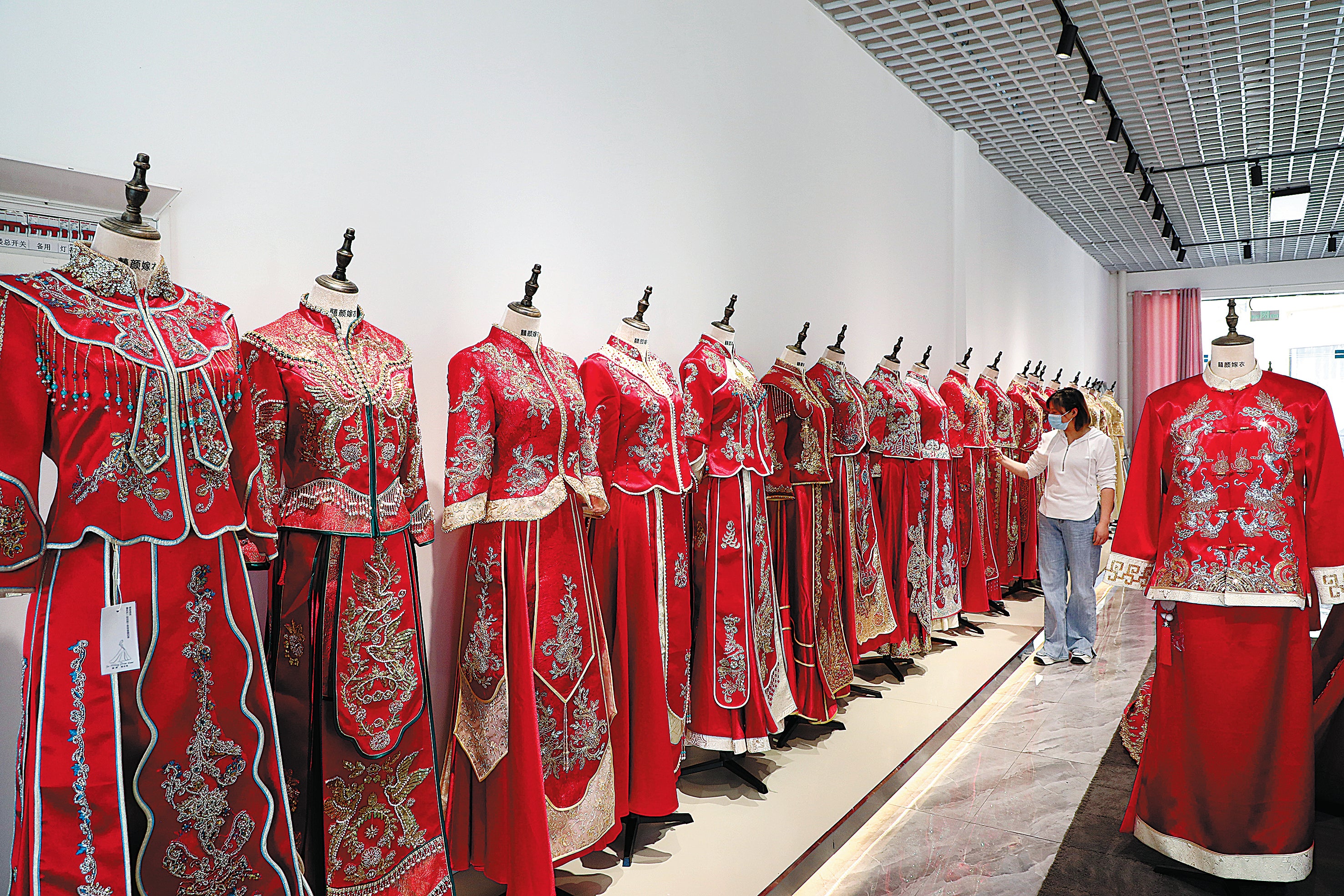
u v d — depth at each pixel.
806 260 4.25
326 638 1.77
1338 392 13.99
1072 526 4.69
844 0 4.67
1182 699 2.42
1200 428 2.41
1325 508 2.27
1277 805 2.28
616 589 2.65
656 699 2.59
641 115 3.21
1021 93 5.92
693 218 3.48
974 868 2.46
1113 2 4.78
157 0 1.92
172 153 1.94
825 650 3.61
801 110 4.22
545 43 2.82
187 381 1.50
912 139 5.44
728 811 2.79
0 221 1.71
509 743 2.14
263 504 1.67
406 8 2.41
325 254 2.22
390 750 1.85
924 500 4.53
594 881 2.33
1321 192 8.41
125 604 1.39
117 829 1.39
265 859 1.58
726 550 2.97
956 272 6.17
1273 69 5.57
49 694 1.36
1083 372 10.53
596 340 3.02
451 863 2.22
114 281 1.47
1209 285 12.06
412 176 2.42
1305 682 2.30
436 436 2.48
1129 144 6.36
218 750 1.51
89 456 1.40
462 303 2.55
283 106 2.14
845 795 2.89
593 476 2.43
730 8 3.71
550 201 2.84
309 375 1.75
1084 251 10.60
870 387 4.26
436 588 2.47
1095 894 2.31
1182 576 2.39
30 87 1.74
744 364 3.17
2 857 1.74
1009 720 3.79
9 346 1.34
